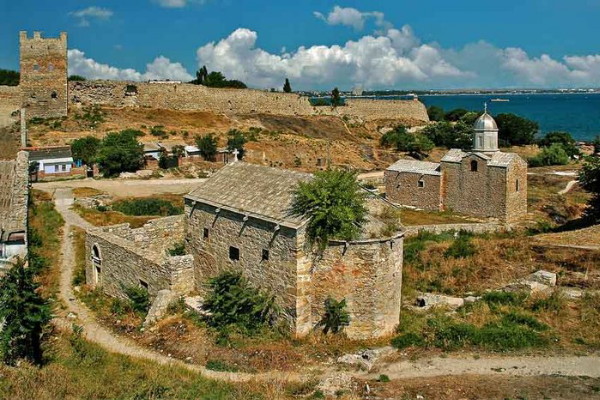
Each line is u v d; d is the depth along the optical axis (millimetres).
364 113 139250
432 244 43594
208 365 23641
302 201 26078
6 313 22438
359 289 25797
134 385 20703
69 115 90438
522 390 20844
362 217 26453
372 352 24438
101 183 65375
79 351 24672
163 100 107188
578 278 34219
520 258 38688
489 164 66000
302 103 126375
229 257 29344
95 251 34375
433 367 23250
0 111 89000
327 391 20672
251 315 26953
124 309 30219
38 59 88375
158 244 36031
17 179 37875
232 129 97438
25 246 30781
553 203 72188
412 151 111375
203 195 31359
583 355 24016
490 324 27172
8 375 19969
